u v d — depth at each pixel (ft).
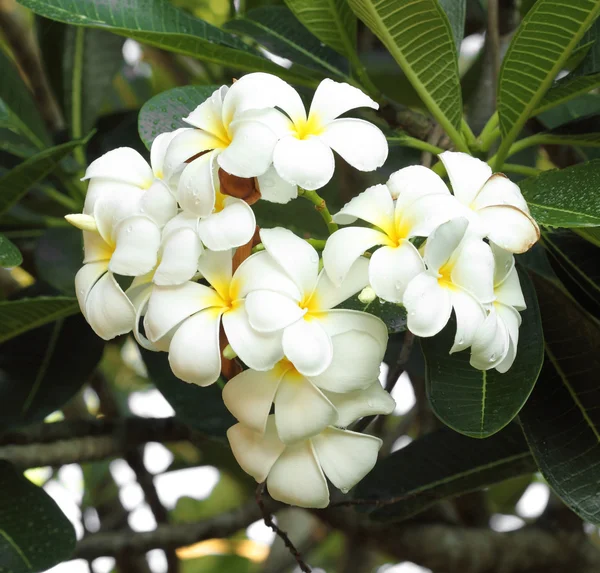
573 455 2.43
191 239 2.00
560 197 2.28
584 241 2.67
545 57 2.43
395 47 2.52
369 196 2.06
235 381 2.03
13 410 3.14
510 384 2.28
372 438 2.09
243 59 2.75
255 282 1.98
